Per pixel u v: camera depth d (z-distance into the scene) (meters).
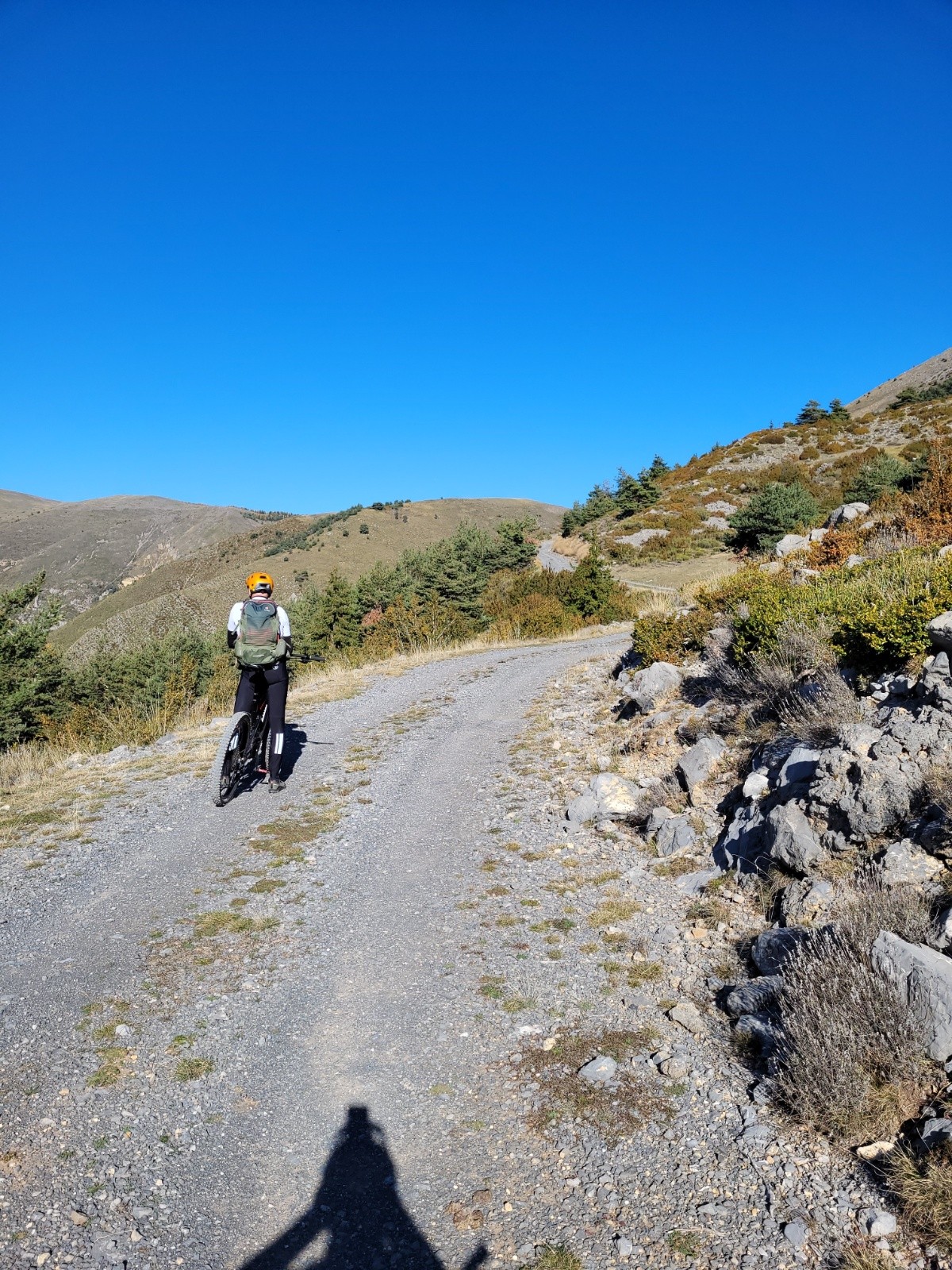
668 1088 3.37
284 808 7.35
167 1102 3.28
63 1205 2.68
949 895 3.79
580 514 60.22
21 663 23.59
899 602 6.55
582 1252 2.55
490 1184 2.87
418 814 7.22
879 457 41.25
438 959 4.59
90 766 9.14
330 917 5.14
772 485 36.19
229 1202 2.77
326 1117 3.24
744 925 4.68
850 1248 2.46
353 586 41.97
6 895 5.37
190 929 4.92
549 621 24.59
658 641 11.51
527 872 5.86
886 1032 3.12
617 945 4.70
